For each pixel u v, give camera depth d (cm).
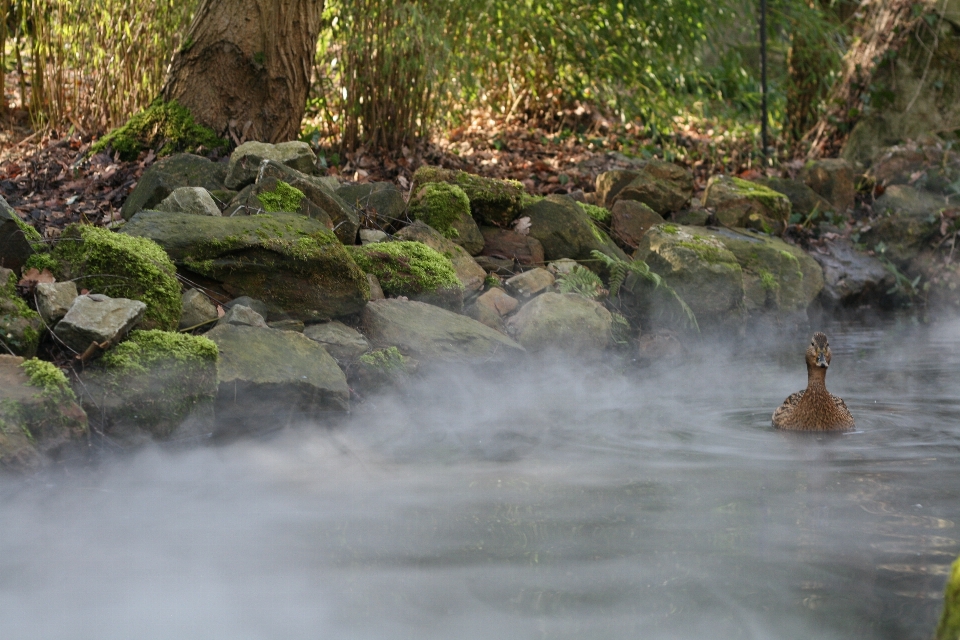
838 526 318
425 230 721
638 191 901
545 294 698
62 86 957
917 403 541
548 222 800
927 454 424
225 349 500
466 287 696
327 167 890
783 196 956
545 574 281
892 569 277
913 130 1152
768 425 493
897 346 743
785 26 1236
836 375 629
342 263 589
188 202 644
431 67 908
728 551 296
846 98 1207
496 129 1190
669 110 1173
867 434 469
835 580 271
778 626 242
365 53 927
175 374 455
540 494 365
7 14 966
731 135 1238
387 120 952
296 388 493
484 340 613
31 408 398
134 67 947
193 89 860
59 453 401
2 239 496
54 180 819
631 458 422
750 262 855
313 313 580
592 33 1146
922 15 1145
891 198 1040
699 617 249
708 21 1196
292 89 880
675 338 739
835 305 924
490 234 784
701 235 819
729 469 402
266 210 648
